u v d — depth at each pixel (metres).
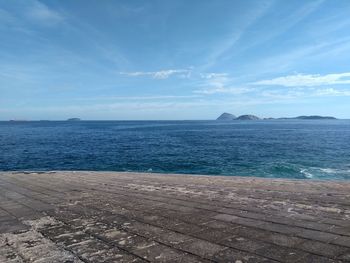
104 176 13.62
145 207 6.89
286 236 4.68
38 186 10.88
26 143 52.91
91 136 73.06
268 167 26.44
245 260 3.87
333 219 5.52
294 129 104.44
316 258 3.85
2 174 15.14
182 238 4.75
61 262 4.03
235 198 7.55
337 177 21.84
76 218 6.16
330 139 56.41
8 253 4.40
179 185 10.04
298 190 8.68
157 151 39.97
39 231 5.38
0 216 6.56
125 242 4.67
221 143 50.56
